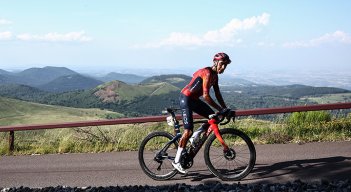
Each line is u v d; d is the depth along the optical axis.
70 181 7.29
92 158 9.12
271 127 10.25
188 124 6.52
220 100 6.70
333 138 9.13
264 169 7.00
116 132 10.98
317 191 5.28
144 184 6.70
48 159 9.46
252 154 6.42
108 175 7.46
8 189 6.80
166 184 6.58
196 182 6.56
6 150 10.79
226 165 7.33
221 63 6.23
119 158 8.86
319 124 10.01
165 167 7.27
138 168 7.79
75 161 8.95
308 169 6.78
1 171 8.55
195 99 6.52
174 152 7.96
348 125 9.68
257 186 5.71
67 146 10.32
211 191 5.68
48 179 7.56
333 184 5.57
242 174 6.46
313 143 8.90
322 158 7.47
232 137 9.18
